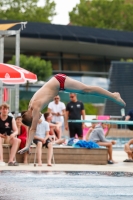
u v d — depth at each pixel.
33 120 18.09
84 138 42.59
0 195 17.97
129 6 143.00
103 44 92.81
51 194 18.31
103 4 140.50
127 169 28.22
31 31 86.81
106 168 28.77
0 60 37.59
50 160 29.58
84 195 18.14
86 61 93.12
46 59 90.44
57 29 90.94
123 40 94.94
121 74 72.38
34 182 21.58
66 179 22.80
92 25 140.00
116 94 18.52
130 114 37.81
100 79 92.88
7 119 30.11
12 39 85.25
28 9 141.88
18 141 29.52
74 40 89.69
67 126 37.97
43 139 29.81
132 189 19.80
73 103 38.09
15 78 33.69
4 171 25.89
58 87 17.94
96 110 84.00
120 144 48.84
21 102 79.81
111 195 18.20
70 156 31.86
